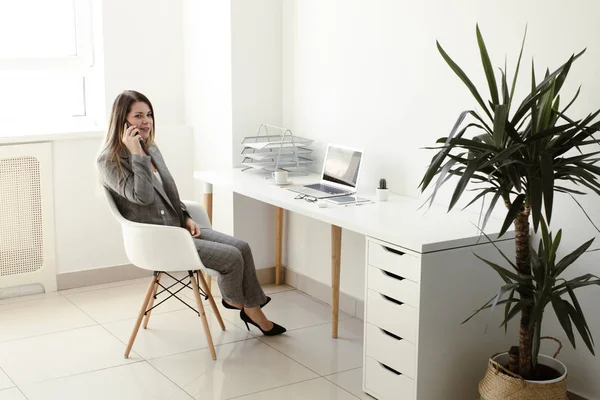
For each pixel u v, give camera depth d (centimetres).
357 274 426
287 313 433
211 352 369
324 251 452
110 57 484
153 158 385
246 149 469
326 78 435
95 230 481
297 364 365
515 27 327
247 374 354
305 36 448
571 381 321
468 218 340
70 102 496
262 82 467
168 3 498
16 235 457
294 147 441
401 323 312
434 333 306
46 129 474
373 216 343
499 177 275
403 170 389
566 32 307
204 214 404
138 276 497
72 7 485
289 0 458
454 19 353
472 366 319
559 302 273
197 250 368
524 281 279
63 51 488
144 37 494
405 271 307
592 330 310
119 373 354
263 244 483
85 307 442
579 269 313
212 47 473
